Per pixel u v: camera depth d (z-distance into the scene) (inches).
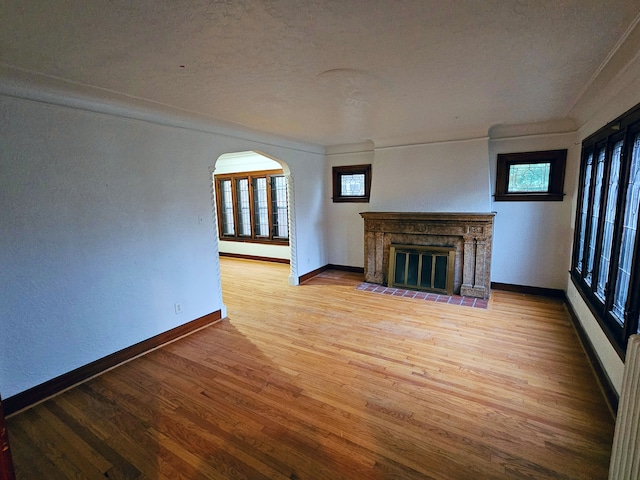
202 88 99.3
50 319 101.0
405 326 145.7
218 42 70.2
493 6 57.9
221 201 319.0
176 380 107.8
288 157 201.9
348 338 135.4
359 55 78.0
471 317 153.8
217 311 157.6
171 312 136.9
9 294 92.6
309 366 114.3
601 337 104.4
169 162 132.8
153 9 56.7
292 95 107.9
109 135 112.7
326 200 244.5
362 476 70.1
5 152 89.8
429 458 74.3
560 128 164.2
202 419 88.9
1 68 81.6
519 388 99.1
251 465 73.6
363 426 84.8
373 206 209.0
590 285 120.7
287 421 87.2
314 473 71.1
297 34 67.2
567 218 170.1
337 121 149.0
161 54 75.5
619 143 103.7
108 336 116.0
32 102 94.0
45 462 75.9
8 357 92.9
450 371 109.0
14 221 92.6
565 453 74.7
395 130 173.0
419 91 105.9
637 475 51.2
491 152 182.4
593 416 86.4
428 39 70.2
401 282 200.8
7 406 92.7
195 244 145.5
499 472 70.2
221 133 155.4
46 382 100.6
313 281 223.5
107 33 65.3
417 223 192.4
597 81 96.7
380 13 59.7
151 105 116.6
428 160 189.8
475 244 178.1
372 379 105.5
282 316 161.6
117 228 116.9
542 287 181.2
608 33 67.6
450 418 87.0
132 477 71.4
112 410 93.5
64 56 75.6
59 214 101.7
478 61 82.3
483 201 178.2
